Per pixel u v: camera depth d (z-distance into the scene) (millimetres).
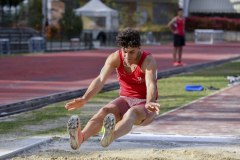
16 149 16266
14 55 59406
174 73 43188
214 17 115688
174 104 26594
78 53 65312
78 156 15852
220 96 29641
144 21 110875
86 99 13695
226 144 17719
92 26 89688
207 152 16516
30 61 51500
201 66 49812
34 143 17156
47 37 75625
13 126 20594
